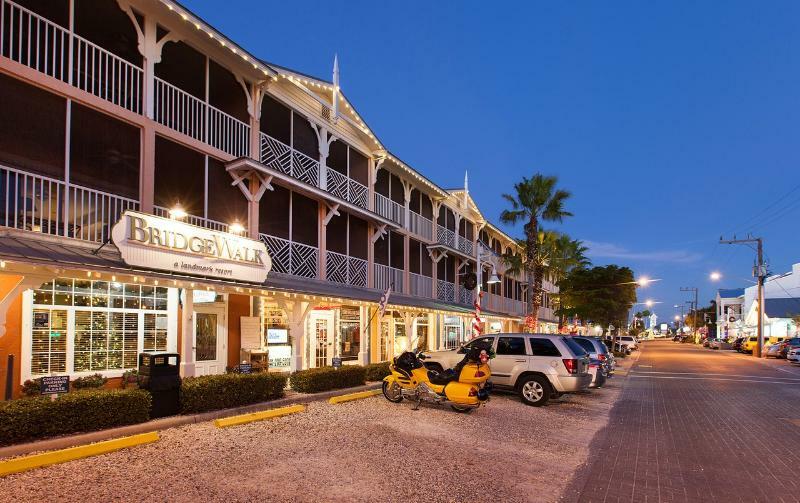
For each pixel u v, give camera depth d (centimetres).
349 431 900
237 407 1015
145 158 1174
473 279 2316
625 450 869
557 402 1405
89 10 1140
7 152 954
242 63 1435
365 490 608
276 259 1560
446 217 2992
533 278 3491
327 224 1830
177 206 1259
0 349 926
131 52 1211
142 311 1186
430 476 671
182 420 891
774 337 4997
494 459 773
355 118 1959
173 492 568
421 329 2667
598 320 3747
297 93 1686
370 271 2059
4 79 954
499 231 3759
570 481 687
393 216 2325
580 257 4303
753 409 1334
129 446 736
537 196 3073
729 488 667
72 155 1054
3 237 859
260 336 1497
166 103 1262
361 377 1446
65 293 1045
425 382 1166
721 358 3900
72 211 1045
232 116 1440
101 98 1098
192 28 1282
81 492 556
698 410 1309
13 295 759
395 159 2219
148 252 991
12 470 604
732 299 8681
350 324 1988
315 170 1761
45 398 747
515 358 1355
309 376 1243
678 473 733
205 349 1340
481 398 1120
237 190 1438
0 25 960
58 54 1090
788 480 705
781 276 5616
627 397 1557
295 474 651
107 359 1112
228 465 672
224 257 1170
